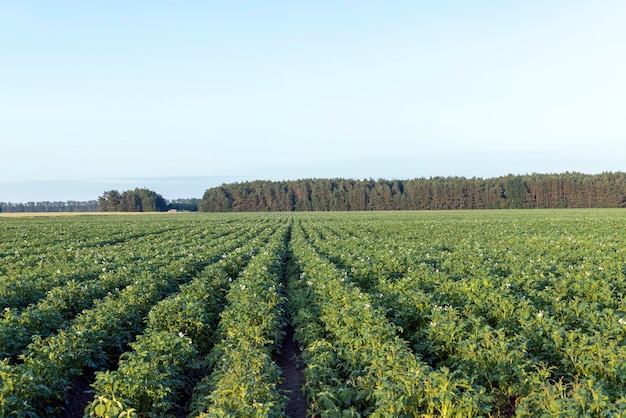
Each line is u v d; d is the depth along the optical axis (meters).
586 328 10.52
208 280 17.81
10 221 73.94
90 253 26.89
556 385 7.42
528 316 10.95
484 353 9.00
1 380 7.74
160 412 8.38
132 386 7.96
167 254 26.56
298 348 12.70
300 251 26.36
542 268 17.78
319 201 160.50
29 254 28.02
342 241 31.86
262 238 38.09
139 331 12.78
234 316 12.70
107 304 12.81
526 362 8.55
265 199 163.88
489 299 12.51
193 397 9.03
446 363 9.76
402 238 35.78
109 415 7.38
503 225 49.19
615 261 18.45
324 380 9.20
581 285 14.14
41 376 8.47
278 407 7.67
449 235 37.72
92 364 9.97
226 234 46.25
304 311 13.57
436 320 10.77
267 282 16.44
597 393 6.66
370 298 13.45
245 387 7.67
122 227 54.97
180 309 12.61
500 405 8.44
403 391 7.63
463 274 17.67
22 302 14.58
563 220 55.44
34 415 7.69
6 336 10.15
